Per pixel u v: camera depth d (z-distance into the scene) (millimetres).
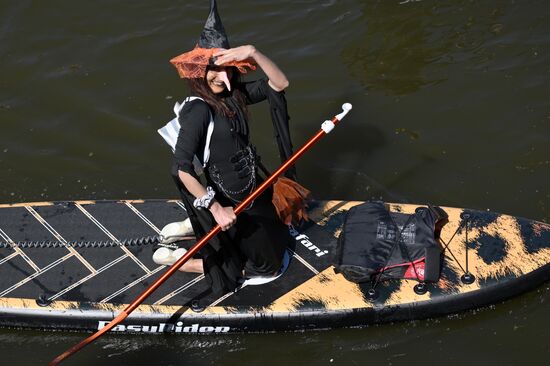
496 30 20531
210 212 13289
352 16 21250
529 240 14922
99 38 21188
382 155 17750
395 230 14562
